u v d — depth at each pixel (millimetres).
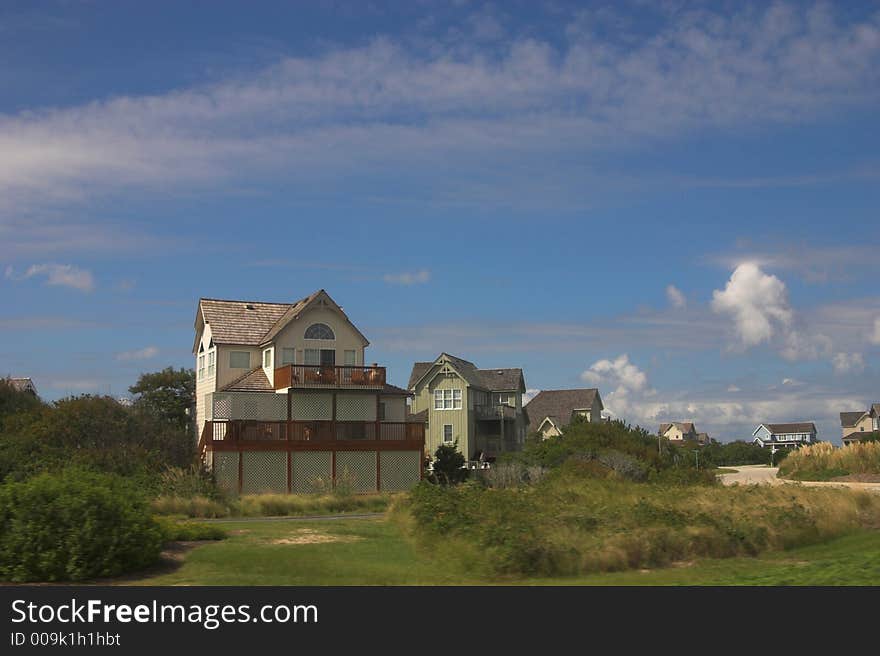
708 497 24422
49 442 40188
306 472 45781
